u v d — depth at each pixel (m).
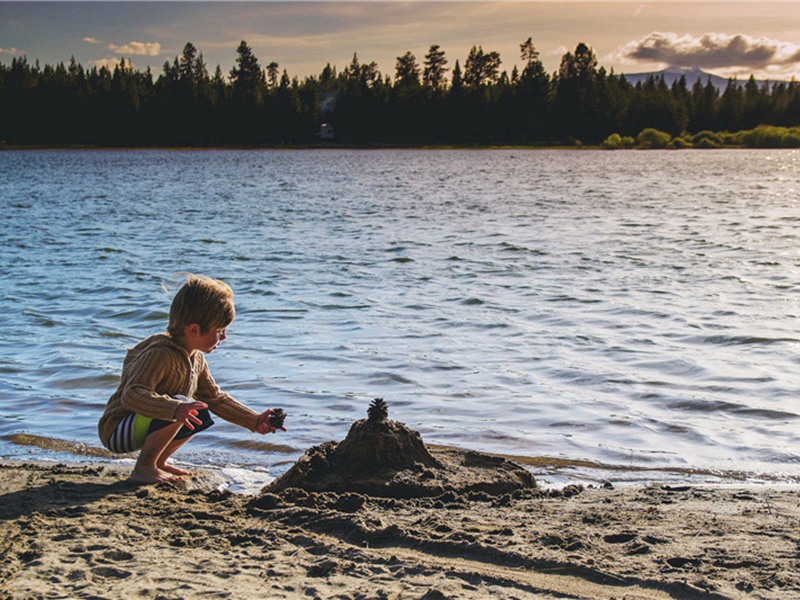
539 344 8.88
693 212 27.12
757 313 10.40
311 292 12.42
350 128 144.75
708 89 151.12
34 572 3.05
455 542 3.37
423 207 29.84
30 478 4.47
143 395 4.18
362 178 51.62
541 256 16.58
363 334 9.44
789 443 5.71
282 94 141.38
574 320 10.17
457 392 7.05
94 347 8.73
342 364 8.01
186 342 4.36
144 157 97.44
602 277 13.73
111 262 15.75
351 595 2.82
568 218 25.27
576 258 16.20
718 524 3.76
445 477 4.47
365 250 17.77
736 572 3.04
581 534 3.54
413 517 3.81
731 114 150.25
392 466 4.49
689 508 4.10
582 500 4.31
